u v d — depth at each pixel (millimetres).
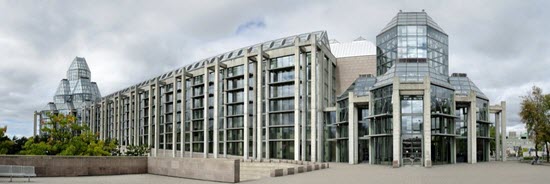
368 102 60125
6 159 27484
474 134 59688
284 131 70688
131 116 112688
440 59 75000
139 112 111312
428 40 73375
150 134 100062
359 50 82625
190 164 29453
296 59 67188
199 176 28641
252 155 73062
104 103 134125
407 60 59688
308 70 69188
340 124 66625
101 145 51688
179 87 94312
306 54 69625
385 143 55844
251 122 74750
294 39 73188
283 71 71938
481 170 39438
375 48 82562
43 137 65000
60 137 50906
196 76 89562
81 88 191750
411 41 73188
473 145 59625
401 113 53812
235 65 79188
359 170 40406
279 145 71500
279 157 71250
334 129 68312
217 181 27188
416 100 53781
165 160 31719
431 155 54656
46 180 26219
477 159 65688
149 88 101812
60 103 181625
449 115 55531
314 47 66438
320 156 66750
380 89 57375
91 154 49812
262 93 72000
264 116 73312
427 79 51656
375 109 58250
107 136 131000
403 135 53281
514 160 71688
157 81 98188
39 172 28375
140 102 111688
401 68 58438
